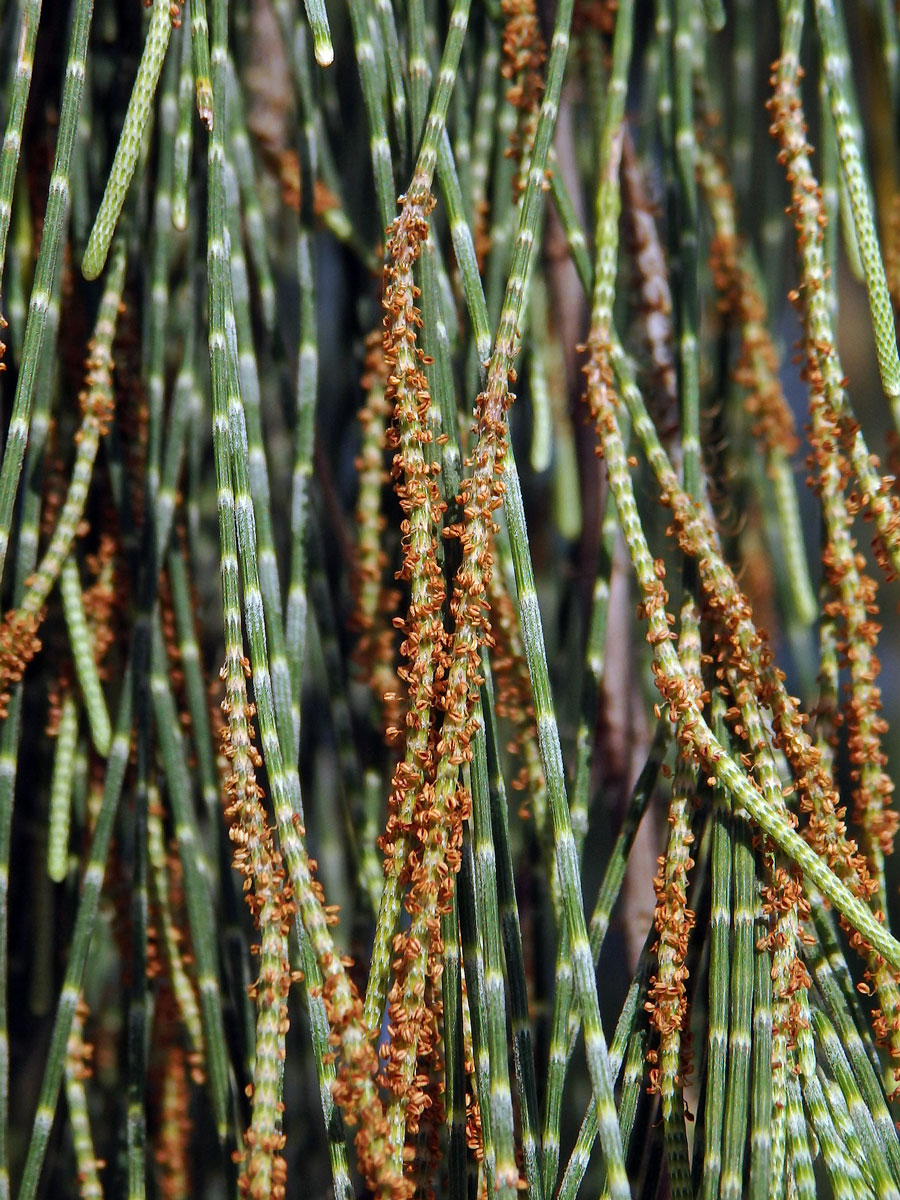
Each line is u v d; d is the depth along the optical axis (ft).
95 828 0.69
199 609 0.73
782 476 0.76
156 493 0.70
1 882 0.68
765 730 0.64
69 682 0.70
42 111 0.71
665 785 0.76
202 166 0.72
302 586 0.69
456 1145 0.63
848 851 0.63
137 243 0.72
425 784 0.63
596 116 0.75
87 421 0.68
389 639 0.73
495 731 0.64
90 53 0.72
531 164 0.66
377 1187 0.60
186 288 0.74
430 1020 0.62
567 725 0.76
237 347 0.67
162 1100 0.73
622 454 0.66
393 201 0.67
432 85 0.68
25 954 0.73
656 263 0.75
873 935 0.61
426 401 0.64
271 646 0.65
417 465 0.64
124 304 0.72
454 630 0.64
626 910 0.76
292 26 0.74
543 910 0.72
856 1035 0.63
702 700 0.64
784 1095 0.62
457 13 0.66
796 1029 0.63
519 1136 0.64
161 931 0.70
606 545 0.70
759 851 0.63
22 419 0.65
